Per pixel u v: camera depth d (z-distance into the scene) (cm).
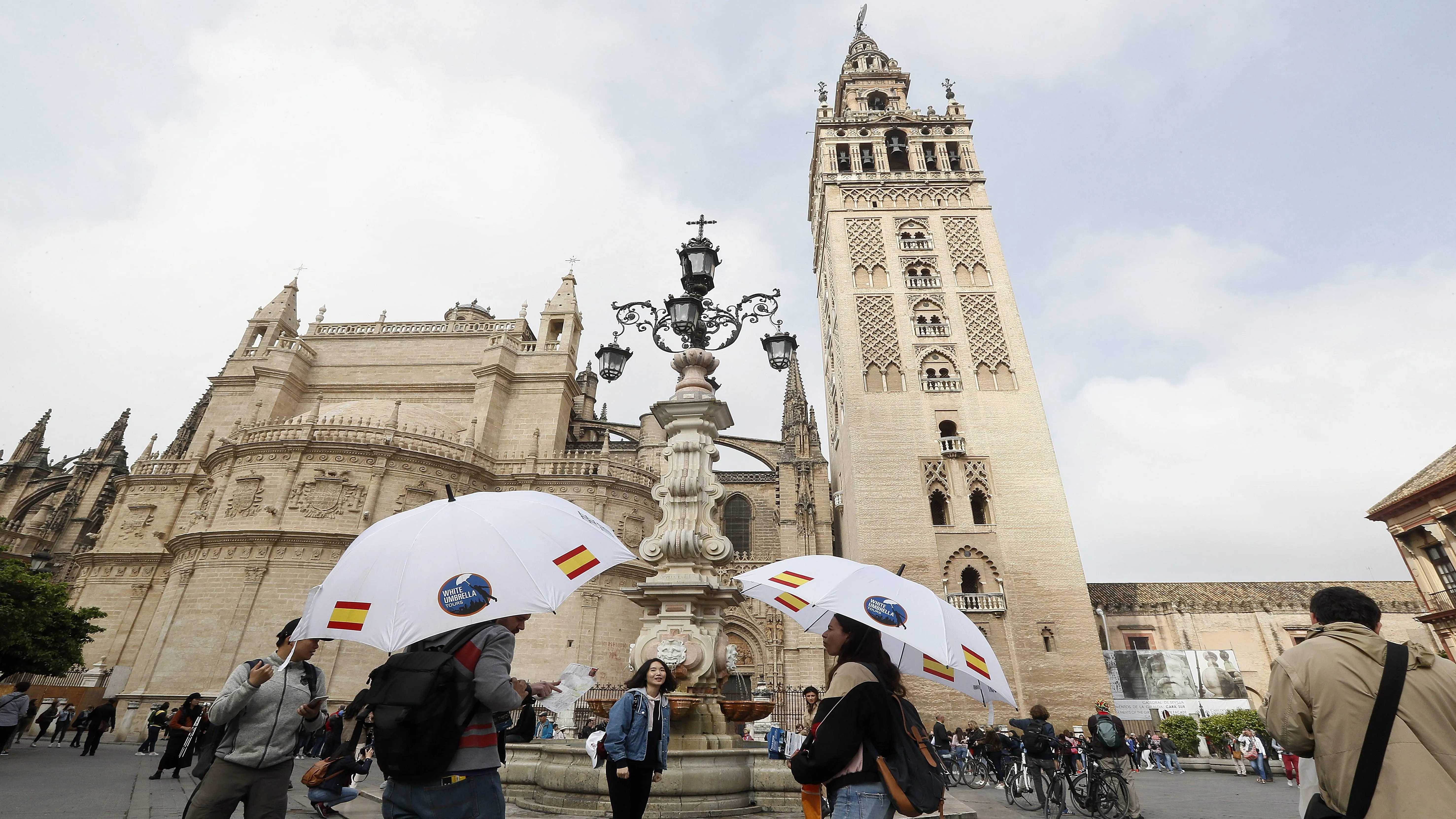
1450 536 3291
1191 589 4938
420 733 370
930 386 4122
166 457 5203
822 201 5175
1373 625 402
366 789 1295
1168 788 2097
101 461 5806
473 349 4975
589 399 6059
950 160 5169
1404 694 356
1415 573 3519
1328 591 423
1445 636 3344
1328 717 366
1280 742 399
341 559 470
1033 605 3516
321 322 5209
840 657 484
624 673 3700
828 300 5025
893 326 4341
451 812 377
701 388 1448
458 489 3912
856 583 525
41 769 1630
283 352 4753
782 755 1215
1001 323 4312
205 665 3184
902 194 4906
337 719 1478
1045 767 1341
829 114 5472
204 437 4597
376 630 398
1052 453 3888
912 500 3775
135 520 4300
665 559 1284
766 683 3888
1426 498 3378
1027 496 3788
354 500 3575
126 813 1030
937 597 577
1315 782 441
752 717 1243
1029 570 3603
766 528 5009
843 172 5262
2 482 5969
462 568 417
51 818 970
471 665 397
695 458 1381
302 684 560
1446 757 340
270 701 534
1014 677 3356
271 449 3653
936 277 4516
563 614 3688
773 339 1502
